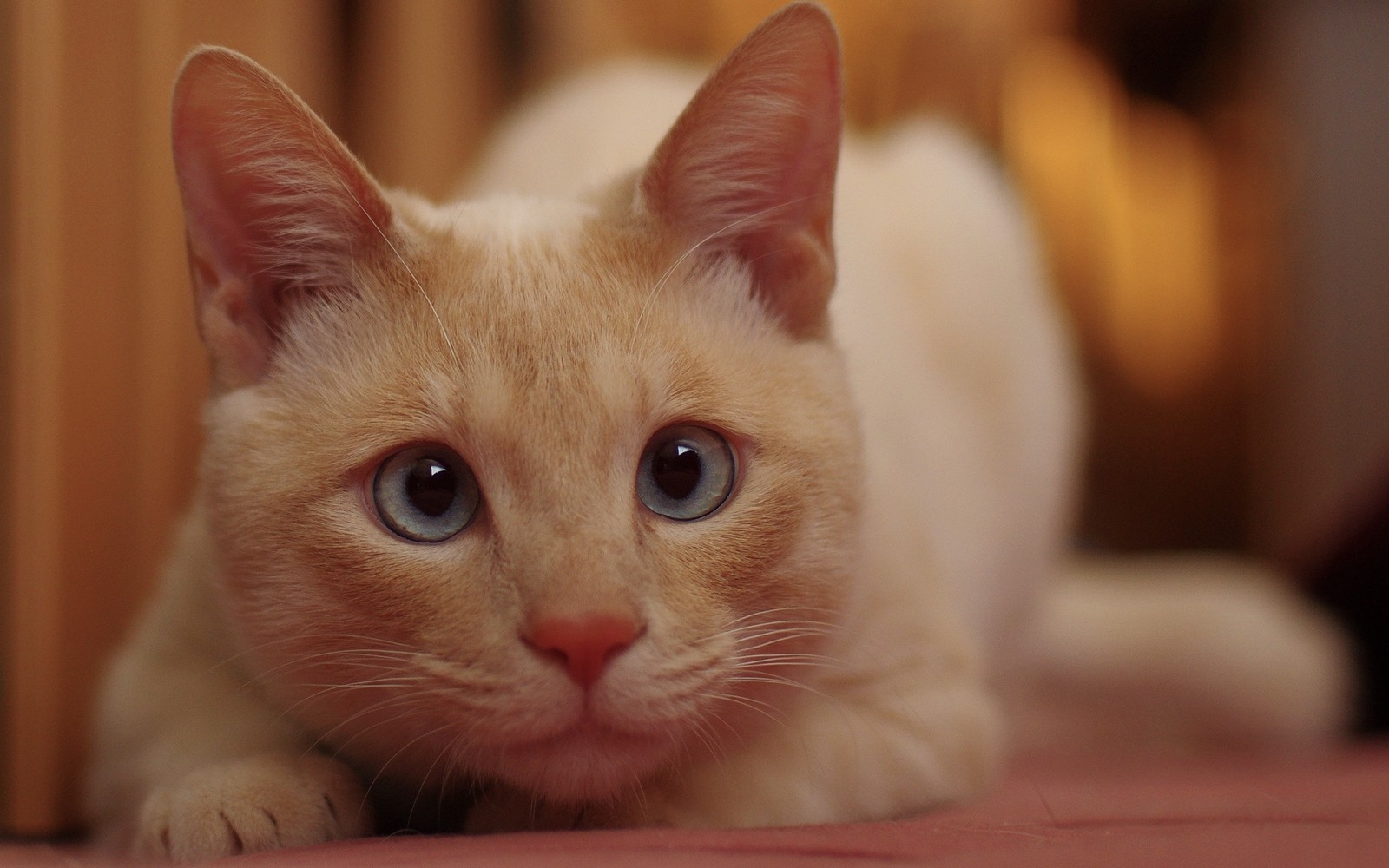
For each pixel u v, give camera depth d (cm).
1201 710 64
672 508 38
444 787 39
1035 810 40
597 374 37
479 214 41
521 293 38
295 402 38
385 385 37
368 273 38
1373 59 103
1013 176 91
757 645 38
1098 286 103
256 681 40
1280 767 53
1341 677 63
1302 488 103
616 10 74
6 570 46
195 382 53
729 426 38
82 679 48
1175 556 103
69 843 46
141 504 50
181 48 51
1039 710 65
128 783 40
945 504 52
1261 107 106
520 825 38
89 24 48
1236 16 105
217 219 39
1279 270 105
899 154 62
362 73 63
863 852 32
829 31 39
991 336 58
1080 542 101
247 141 38
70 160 47
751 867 31
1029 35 95
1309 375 104
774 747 40
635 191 39
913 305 56
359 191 38
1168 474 105
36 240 46
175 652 42
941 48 83
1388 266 103
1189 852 32
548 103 59
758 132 40
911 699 42
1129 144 107
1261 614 65
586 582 35
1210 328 106
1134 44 107
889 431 47
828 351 41
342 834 38
